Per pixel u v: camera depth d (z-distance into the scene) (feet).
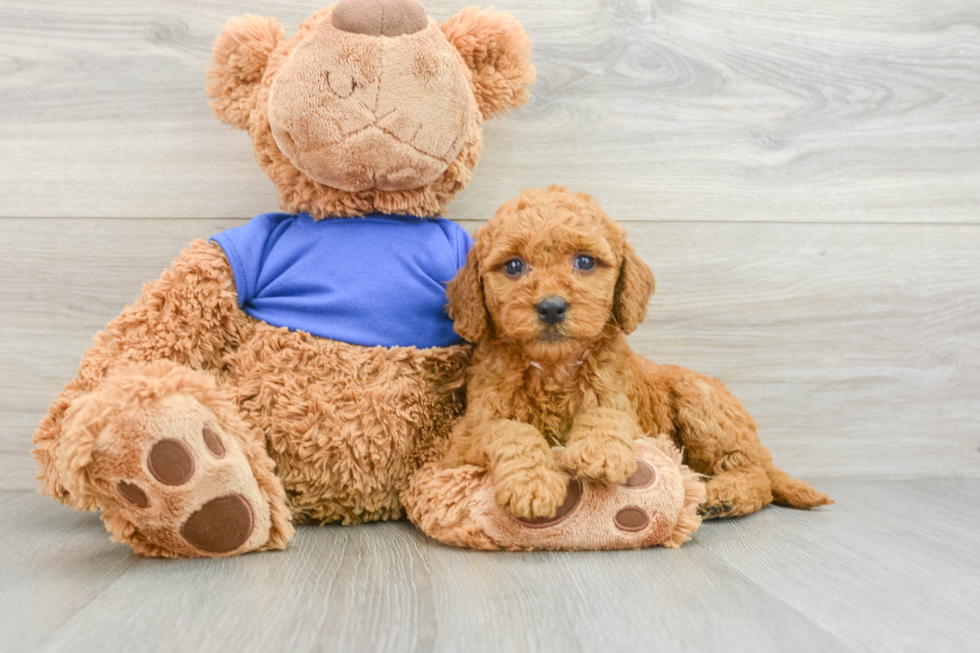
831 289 6.97
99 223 6.38
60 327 6.37
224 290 5.06
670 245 6.79
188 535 4.03
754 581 3.86
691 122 6.77
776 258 6.89
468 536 4.39
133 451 3.78
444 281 5.41
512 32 5.51
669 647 2.97
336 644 2.93
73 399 4.42
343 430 4.86
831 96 6.93
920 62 7.02
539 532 4.33
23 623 3.13
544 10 6.58
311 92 4.76
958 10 7.04
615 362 5.06
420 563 4.10
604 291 4.68
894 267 7.04
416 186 5.30
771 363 6.92
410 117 4.84
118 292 6.41
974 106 7.09
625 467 4.24
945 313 7.11
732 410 5.59
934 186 7.06
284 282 5.25
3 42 6.27
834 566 4.18
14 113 6.29
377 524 5.15
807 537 4.85
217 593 3.53
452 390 5.32
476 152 5.63
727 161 6.82
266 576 3.82
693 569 4.05
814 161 6.92
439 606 3.39
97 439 3.75
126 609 3.30
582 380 4.92
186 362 4.93
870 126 6.98
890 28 6.97
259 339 5.08
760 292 6.88
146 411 3.81
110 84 6.34
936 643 3.10
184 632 3.04
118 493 3.86
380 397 4.95
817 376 6.97
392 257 5.30
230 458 4.06
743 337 6.88
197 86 6.40
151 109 6.39
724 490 5.26
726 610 3.40
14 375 6.34
